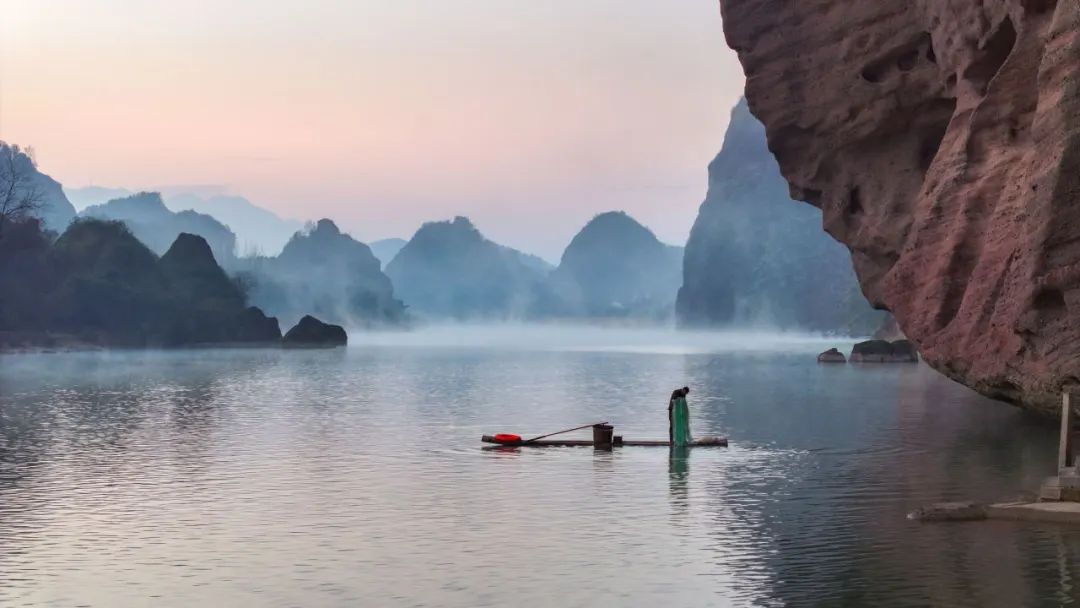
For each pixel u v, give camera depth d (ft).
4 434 142.92
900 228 168.25
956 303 133.90
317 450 125.70
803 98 179.42
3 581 67.77
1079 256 109.19
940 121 165.78
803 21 178.50
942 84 158.92
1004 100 135.13
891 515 84.23
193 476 106.32
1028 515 81.61
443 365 365.81
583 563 70.69
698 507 88.79
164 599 63.93
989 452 119.03
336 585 66.39
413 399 205.16
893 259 173.17
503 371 320.09
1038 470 105.60
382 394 219.61
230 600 63.62
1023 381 116.57
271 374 303.48
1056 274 110.32
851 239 179.63
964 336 127.75
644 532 79.51
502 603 62.39
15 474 107.76
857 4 171.63
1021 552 70.95
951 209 138.21
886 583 64.49
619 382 258.57
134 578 68.33
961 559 69.41
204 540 78.23
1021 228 122.62
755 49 183.21
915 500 90.38
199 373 308.40
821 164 180.86
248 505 90.94
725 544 75.36
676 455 119.96
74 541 78.07
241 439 137.28
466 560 71.82
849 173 178.29
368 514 86.94
